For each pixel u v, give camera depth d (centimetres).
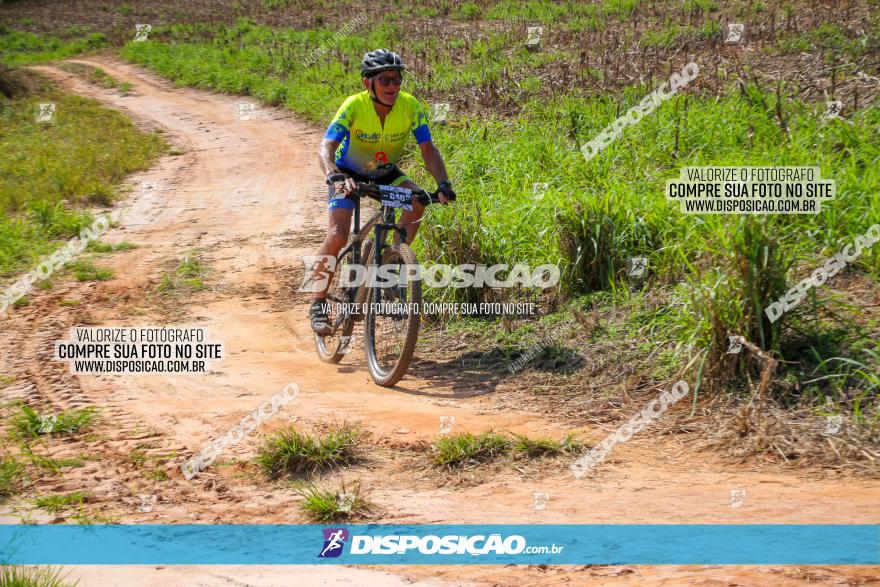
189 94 2425
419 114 577
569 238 664
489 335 633
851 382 459
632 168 877
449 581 311
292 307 764
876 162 737
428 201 548
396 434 477
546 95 1376
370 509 386
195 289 814
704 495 381
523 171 966
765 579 293
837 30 1409
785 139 839
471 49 1953
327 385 570
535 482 409
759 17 1675
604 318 605
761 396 460
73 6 4125
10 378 588
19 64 2962
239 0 3903
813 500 366
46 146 1620
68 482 429
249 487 421
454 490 405
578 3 2364
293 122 1934
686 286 571
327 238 586
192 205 1220
